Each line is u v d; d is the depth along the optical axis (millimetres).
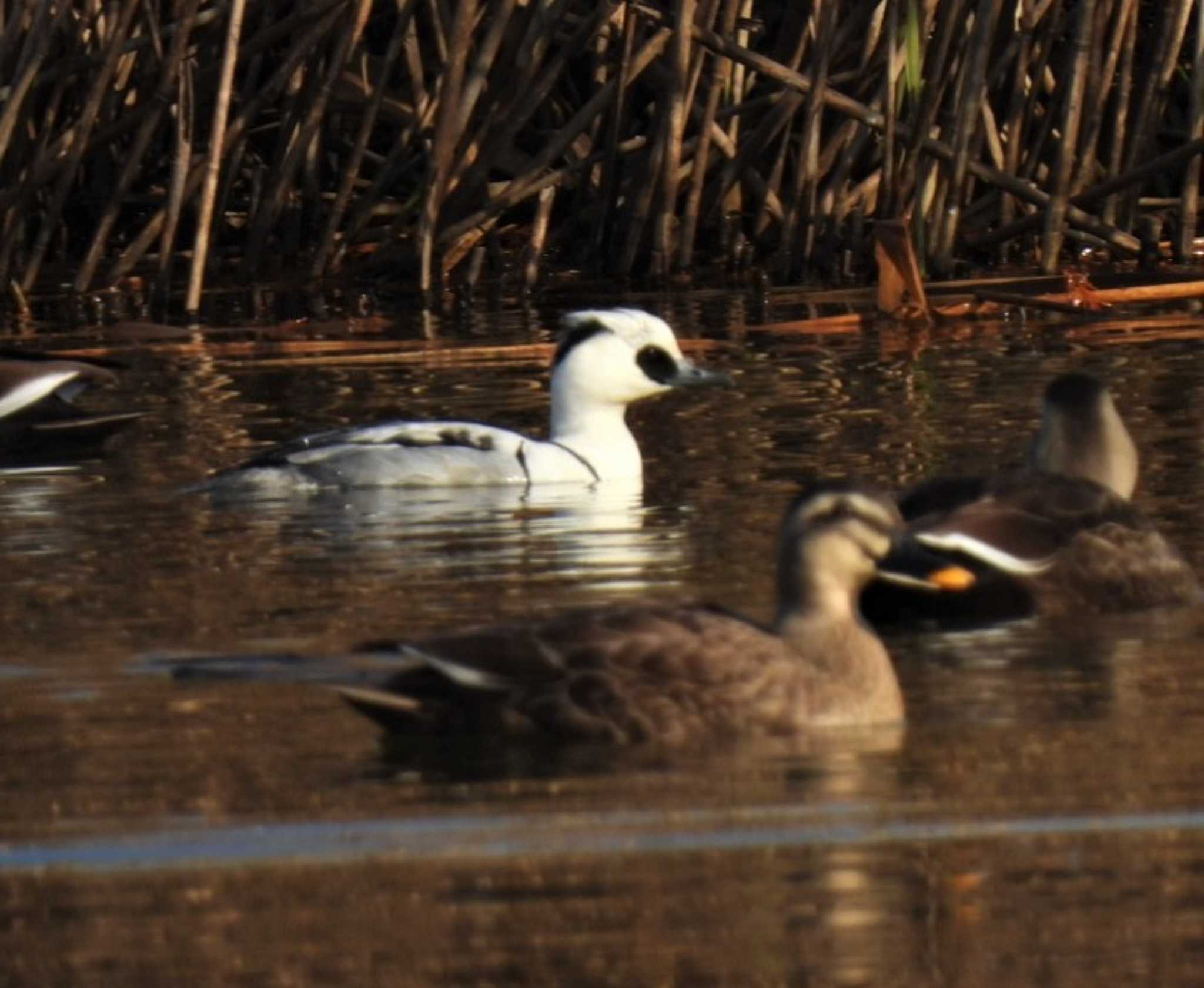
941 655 10750
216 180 23328
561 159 26297
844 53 25609
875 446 15766
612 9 24156
